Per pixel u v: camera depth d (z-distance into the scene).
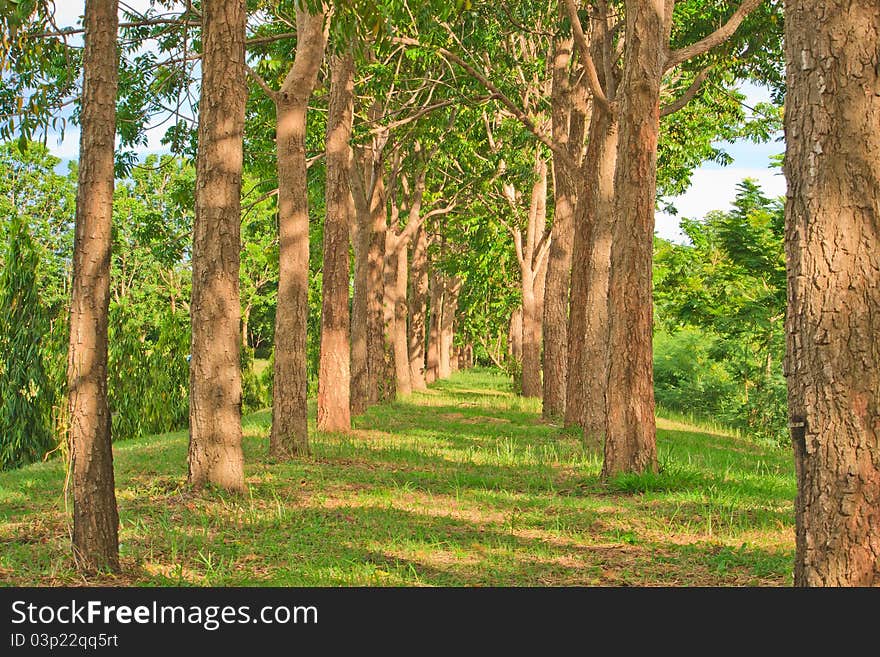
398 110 19.88
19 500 9.58
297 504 9.36
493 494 10.25
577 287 18.09
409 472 12.03
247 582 6.27
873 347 4.70
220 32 10.12
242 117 10.30
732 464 13.56
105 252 6.46
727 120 22.95
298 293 13.83
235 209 10.21
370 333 26.34
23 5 8.24
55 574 6.27
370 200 25.03
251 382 28.81
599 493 10.61
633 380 11.55
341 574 6.50
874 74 4.79
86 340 6.38
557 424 20.30
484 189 28.94
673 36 17.50
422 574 6.61
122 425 20.05
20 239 16.00
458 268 36.12
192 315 10.12
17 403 15.55
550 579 6.55
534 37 23.03
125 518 8.41
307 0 9.25
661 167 23.59
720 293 25.70
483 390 36.62
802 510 4.88
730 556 7.16
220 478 9.96
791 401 4.91
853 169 4.76
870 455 4.68
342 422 17.50
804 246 4.83
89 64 6.50
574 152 20.50
